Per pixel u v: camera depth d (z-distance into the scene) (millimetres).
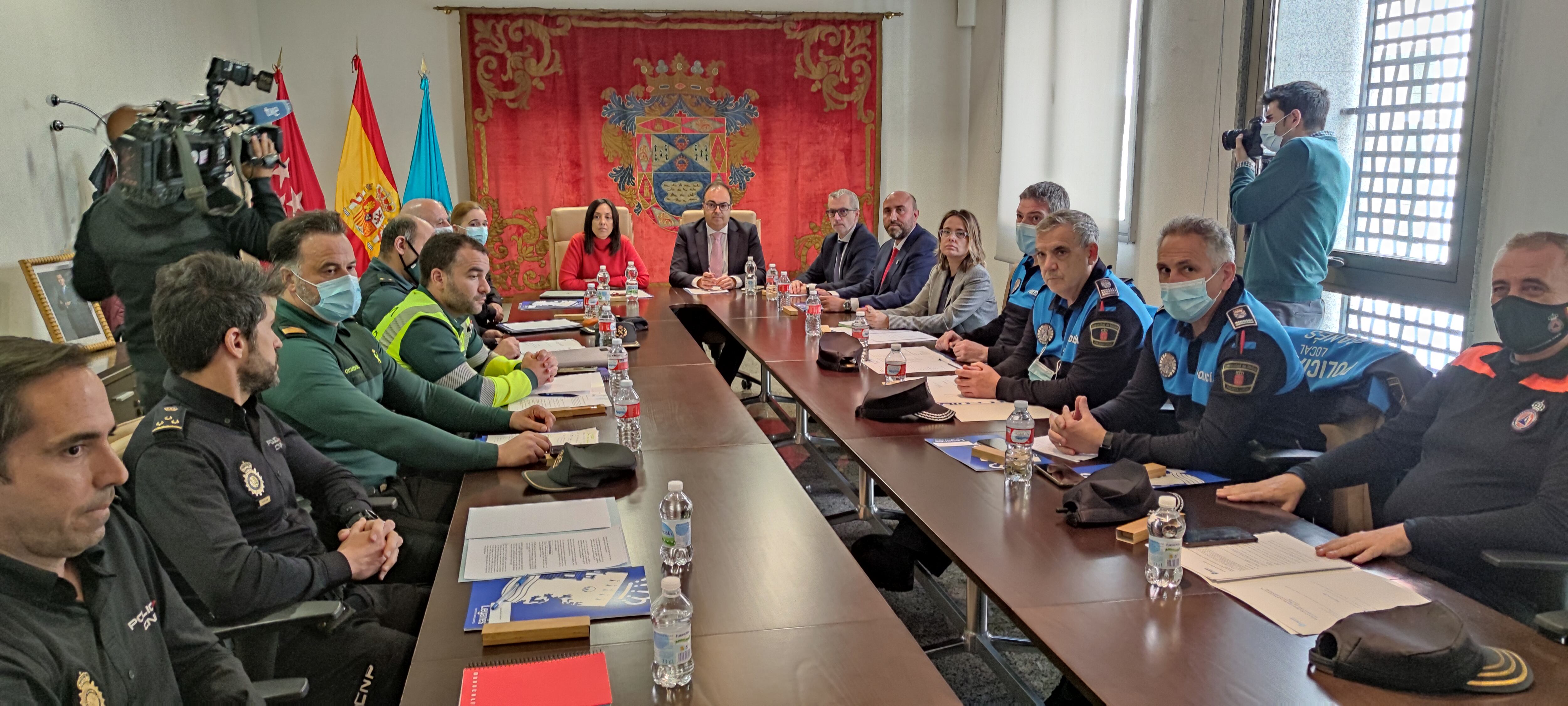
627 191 7035
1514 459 1870
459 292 2971
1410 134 3633
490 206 6863
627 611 1456
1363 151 3891
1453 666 1186
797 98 7121
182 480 1634
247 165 3508
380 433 2211
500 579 1578
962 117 7395
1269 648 1317
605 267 5617
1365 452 2012
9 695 1049
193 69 5207
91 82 4023
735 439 2424
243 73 3482
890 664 1300
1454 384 2018
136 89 4473
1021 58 6395
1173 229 2250
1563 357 1838
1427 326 3602
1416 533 1629
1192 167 4809
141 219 3166
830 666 1294
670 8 6863
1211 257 2199
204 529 1619
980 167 7238
